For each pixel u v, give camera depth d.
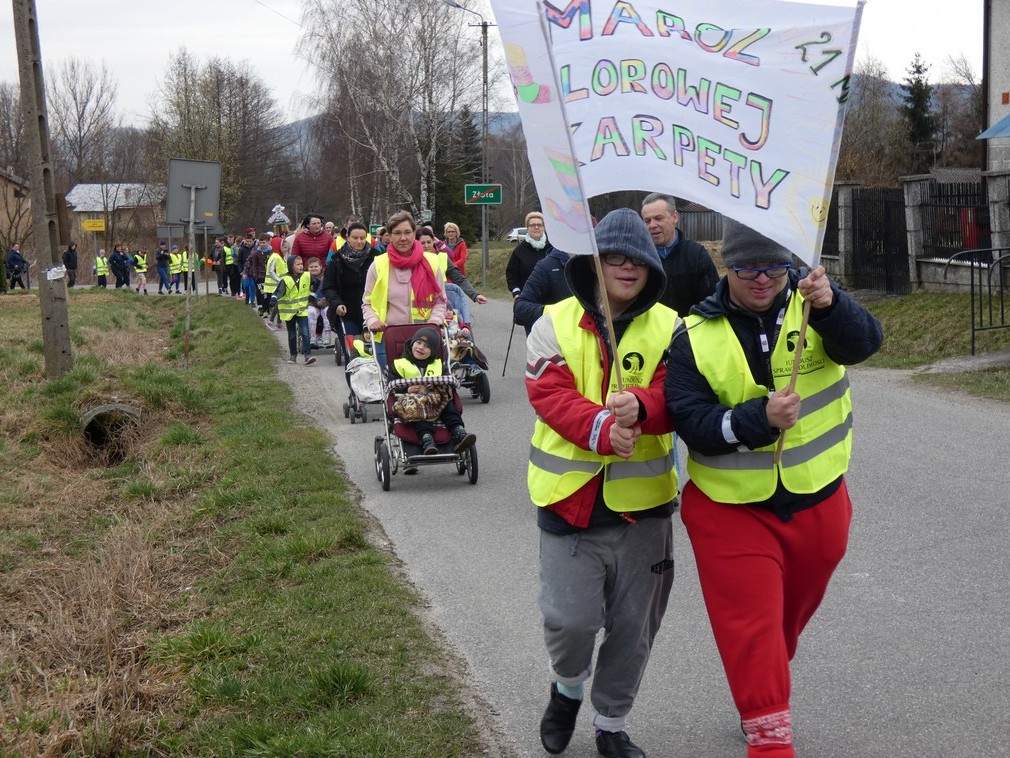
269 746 4.05
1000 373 12.09
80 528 7.95
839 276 19.25
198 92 75.44
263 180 77.75
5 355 14.38
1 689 5.01
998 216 15.71
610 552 3.70
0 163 63.28
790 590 3.64
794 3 3.24
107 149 79.19
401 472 9.23
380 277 9.88
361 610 5.59
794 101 3.27
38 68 12.90
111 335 19.02
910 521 6.93
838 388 3.57
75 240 72.00
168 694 4.75
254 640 5.18
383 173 47.88
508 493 8.36
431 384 8.60
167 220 15.67
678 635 5.27
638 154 3.50
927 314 15.41
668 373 3.54
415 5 41.88
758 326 3.49
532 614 5.63
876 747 4.01
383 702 4.46
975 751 3.94
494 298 30.73
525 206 79.25
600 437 3.48
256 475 8.78
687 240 7.01
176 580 6.43
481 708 4.43
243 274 29.42
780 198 3.30
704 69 3.39
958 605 5.43
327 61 42.25
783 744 3.27
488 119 40.22
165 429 10.98
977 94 54.56
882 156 50.81
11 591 6.54
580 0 3.45
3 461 9.73
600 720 3.89
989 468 8.19
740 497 3.43
